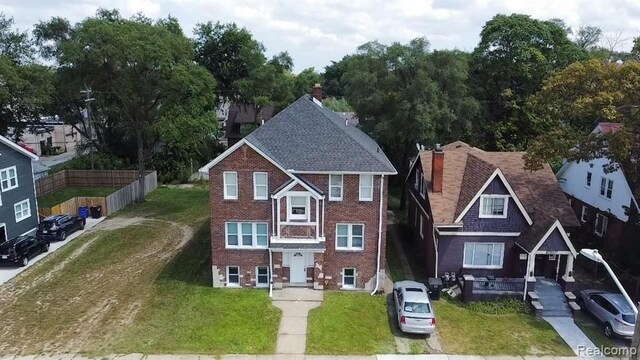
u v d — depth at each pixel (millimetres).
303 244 30000
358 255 31094
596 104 28734
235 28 72688
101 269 33969
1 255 33688
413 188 41094
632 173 33406
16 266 34125
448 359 23906
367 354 24125
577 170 43812
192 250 37625
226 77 74375
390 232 43438
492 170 31250
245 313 27672
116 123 65625
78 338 25031
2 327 26125
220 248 30734
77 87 47031
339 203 30422
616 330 25672
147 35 44781
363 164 29984
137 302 29016
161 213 48250
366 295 30781
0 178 36250
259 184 29922
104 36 42625
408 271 34906
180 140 51781
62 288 30922
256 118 71188
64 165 63812
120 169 63531
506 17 57094
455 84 47844
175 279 32219
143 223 44656
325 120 32875
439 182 33344
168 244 39000
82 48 42938
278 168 29469
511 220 31312
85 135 66062
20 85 52375
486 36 57750
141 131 51906
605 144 32281
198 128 51969
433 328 25250
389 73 47750
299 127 32562
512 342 25609
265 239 30719
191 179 65000
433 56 47969
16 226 38219
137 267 34312
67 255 36562
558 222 29062
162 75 46188
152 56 43531
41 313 27672
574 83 31094
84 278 32469
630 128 29406
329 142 31391
